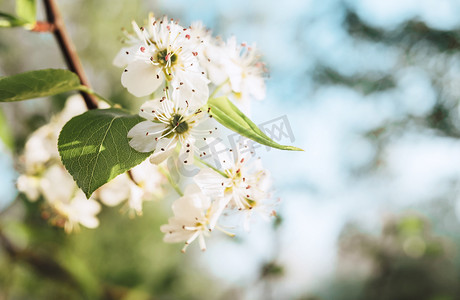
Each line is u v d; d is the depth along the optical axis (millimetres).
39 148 308
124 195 279
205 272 738
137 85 236
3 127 340
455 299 1012
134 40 254
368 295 1045
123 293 523
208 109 232
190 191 252
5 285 437
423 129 839
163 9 737
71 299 455
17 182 310
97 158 216
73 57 256
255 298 636
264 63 283
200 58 258
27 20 253
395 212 978
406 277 1012
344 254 1040
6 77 229
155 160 225
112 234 581
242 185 250
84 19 683
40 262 428
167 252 659
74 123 221
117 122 223
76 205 309
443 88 811
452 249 1003
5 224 401
